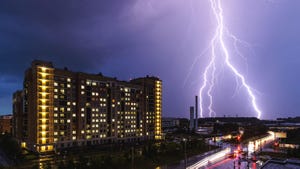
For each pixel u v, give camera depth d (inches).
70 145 4286.4
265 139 7130.9
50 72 4092.0
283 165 1934.1
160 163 3563.0
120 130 5231.3
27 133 4301.2
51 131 4025.6
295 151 4087.1
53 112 4084.6
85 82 4601.4
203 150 4909.0
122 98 5334.6
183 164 3535.9
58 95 4183.1
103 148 4416.8
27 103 4318.4
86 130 4549.7
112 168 3061.0
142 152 3806.6
